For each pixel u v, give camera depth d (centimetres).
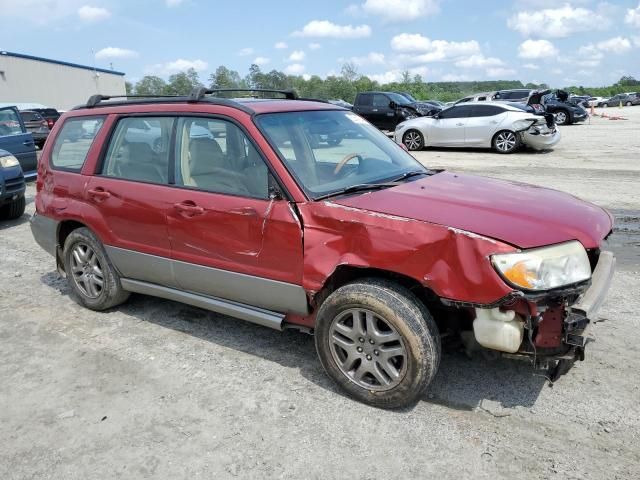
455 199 327
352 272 331
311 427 308
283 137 364
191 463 282
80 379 368
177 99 411
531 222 295
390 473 270
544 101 2459
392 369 311
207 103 391
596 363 362
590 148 1541
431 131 1617
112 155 441
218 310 393
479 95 2581
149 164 414
